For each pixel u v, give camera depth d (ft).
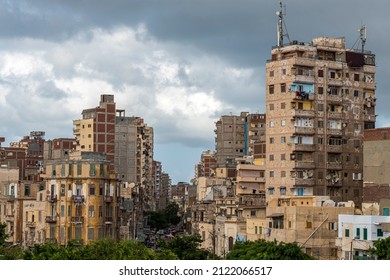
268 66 633.20
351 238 453.58
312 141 618.44
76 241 553.23
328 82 627.46
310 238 497.05
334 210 501.97
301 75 617.62
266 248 409.49
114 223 638.12
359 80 640.99
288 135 614.75
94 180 625.82
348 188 627.05
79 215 623.36
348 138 631.15
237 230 629.10
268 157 628.69
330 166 620.08
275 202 571.69
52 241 622.95
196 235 648.38
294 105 616.39
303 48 627.87
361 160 634.02
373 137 507.30
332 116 626.64
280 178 618.85
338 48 641.81
